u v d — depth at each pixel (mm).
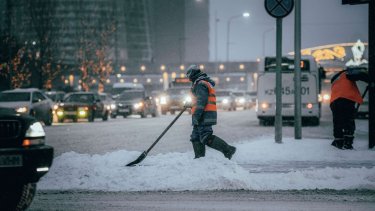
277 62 16312
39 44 63594
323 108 62219
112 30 101625
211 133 11766
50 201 8328
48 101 31828
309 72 29125
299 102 17625
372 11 14906
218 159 11273
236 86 136625
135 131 25562
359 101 15039
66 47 131125
